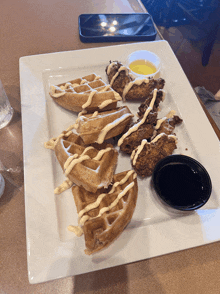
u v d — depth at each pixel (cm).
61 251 21
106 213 22
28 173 24
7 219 23
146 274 22
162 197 22
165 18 54
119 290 21
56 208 23
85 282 21
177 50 52
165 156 25
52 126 29
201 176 24
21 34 37
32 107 29
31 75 31
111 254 21
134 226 23
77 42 37
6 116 29
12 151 27
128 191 23
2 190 24
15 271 21
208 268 22
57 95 27
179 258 23
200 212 24
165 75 33
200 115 30
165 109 31
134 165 24
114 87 30
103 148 26
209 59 50
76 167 23
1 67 33
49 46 36
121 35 36
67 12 40
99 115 26
